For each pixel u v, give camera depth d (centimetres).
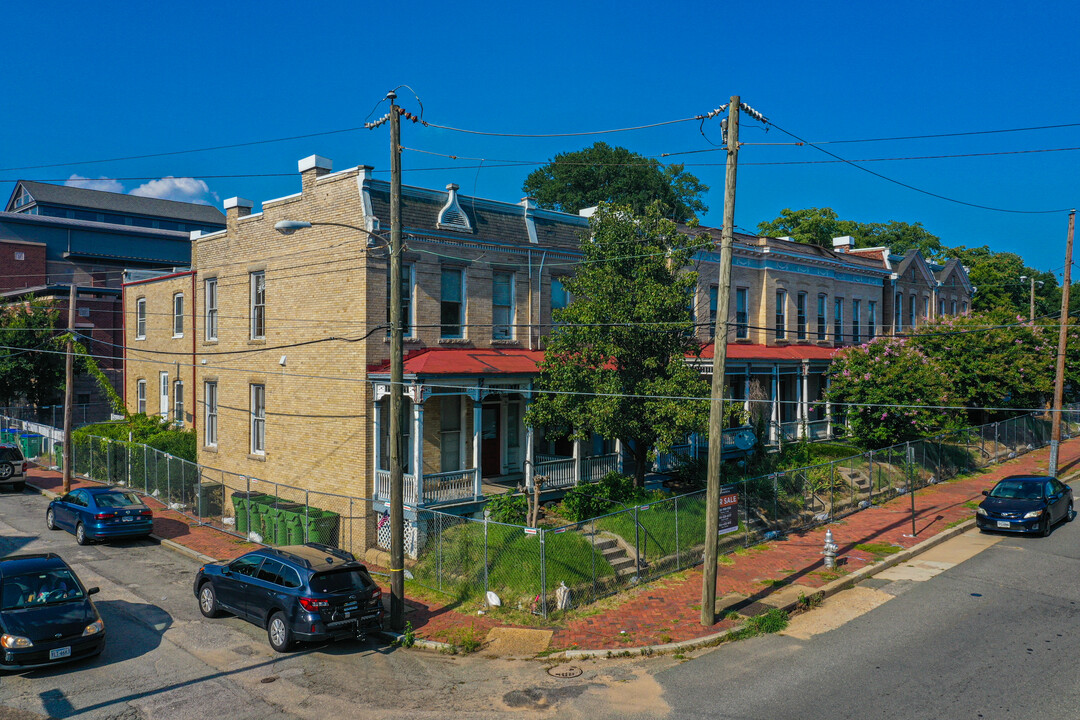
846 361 3128
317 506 2338
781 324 3484
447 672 1348
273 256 2522
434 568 1891
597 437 2786
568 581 1695
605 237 2077
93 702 1220
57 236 6212
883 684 1222
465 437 2417
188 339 3219
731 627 1508
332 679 1316
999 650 1352
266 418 2556
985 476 3111
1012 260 6925
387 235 2192
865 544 2117
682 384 2025
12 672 1313
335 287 2270
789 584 1767
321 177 2328
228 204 2744
